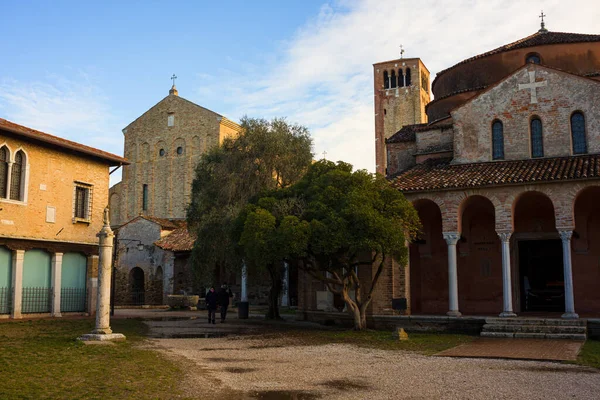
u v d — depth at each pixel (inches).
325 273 1138.7
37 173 1083.9
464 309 1115.9
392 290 1017.5
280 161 1320.1
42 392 419.5
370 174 938.7
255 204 1096.8
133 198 2443.4
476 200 1051.3
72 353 613.9
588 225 1031.6
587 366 569.6
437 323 959.0
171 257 1856.5
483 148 1076.5
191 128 2345.0
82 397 407.5
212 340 807.1
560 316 947.3
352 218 856.3
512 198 939.3
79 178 1175.6
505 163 1040.2
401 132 1414.9
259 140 1328.7
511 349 700.7
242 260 1203.2
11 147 1035.9
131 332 893.8
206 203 1334.9
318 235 853.8
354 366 572.7
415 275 1159.6
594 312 1015.0
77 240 1160.2
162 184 2380.7
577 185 897.5
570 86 1025.5
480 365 578.9
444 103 1342.3
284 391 446.0
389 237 845.2
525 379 494.6
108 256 765.9
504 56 1262.3
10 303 1041.5
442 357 639.1
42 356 589.3
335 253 910.4
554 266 1083.9
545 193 914.7
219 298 1166.3
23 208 1051.3
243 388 456.1
